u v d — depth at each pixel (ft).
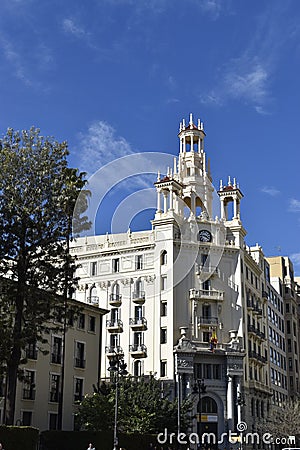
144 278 256.73
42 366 169.37
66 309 135.54
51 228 126.11
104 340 255.09
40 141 131.44
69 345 182.29
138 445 153.79
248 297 284.20
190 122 302.45
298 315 402.72
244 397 250.16
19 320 123.95
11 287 125.49
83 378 186.19
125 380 179.83
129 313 255.29
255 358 273.95
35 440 119.24
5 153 127.44
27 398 161.58
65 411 175.52
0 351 120.67
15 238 124.16
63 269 129.29
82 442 145.48
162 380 235.81
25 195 125.80
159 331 248.11
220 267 269.23
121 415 162.81
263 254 331.36
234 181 288.51
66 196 127.03
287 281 389.60
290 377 366.63
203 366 245.04
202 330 255.50
